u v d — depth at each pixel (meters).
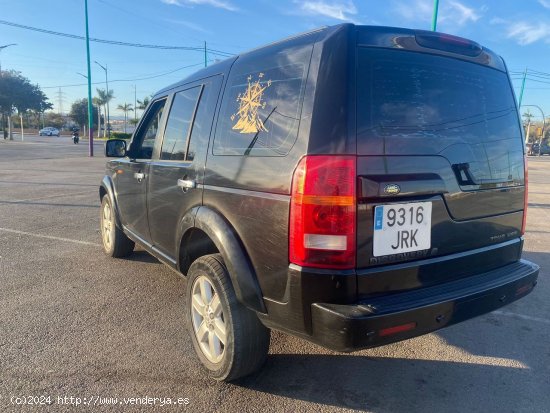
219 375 2.78
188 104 3.45
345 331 2.08
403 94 2.37
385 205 2.22
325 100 2.18
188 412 2.55
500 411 2.64
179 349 3.25
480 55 2.82
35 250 5.75
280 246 2.28
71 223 7.42
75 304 4.03
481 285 2.54
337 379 2.93
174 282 4.62
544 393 2.83
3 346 3.22
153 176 3.78
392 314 2.12
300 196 2.16
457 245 2.57
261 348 2.69
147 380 2.85
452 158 2.52
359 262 2.17
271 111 2.46
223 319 2.75
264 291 2.42
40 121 104.69
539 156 54.22
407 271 2.33
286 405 2.64
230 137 2.78
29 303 4.03
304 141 2.19
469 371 3.08
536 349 3.41
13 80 50.28
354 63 2.24
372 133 2.21
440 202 2.45
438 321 2.30
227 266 2.58
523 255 6.17
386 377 2.98
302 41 2.43
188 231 3.12
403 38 2.42
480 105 2.76
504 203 2.87
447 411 2.63
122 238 5.24
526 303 4.35
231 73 2.96
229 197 2.64
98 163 20.84
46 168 17.86
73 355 3.12
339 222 2.12
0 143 41.62
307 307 2.20
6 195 10.47
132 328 3.57
